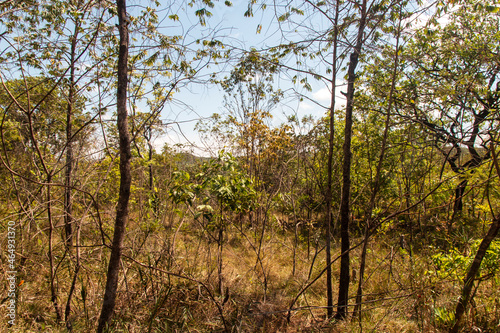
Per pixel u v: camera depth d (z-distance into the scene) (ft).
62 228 15.64
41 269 14.16
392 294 14.57
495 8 10.48
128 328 11.21
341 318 12.85
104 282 12.98
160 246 15.46
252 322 12.94
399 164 19.61
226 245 20.77
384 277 16.62
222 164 14.88
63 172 14.85
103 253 13.46
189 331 11.43
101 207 17.37
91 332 10.92
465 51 14.89
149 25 10.44
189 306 12.61
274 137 22.97
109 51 12.55
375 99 14.52
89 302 12.51
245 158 26.04
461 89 12.69
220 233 15.74
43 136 15.20
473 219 21.15
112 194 19.12
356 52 12.16
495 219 9.62
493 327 10.65
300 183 23.13
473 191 17.83
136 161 17.49
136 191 19.77
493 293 12.04
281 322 13.24
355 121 20.08
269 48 11.63
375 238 20.27
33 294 12.68
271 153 23.11
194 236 21.62
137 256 14.25
